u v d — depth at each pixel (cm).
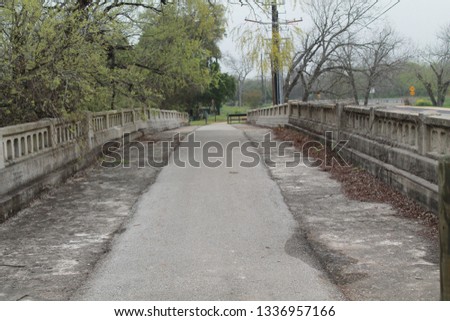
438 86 5734
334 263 600
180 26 2092
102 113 1628
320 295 508
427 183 788
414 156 857
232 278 560
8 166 866
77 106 1222
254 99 11169
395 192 918
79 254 657
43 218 838
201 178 1192
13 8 963
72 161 1245
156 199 977
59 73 1033
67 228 780
